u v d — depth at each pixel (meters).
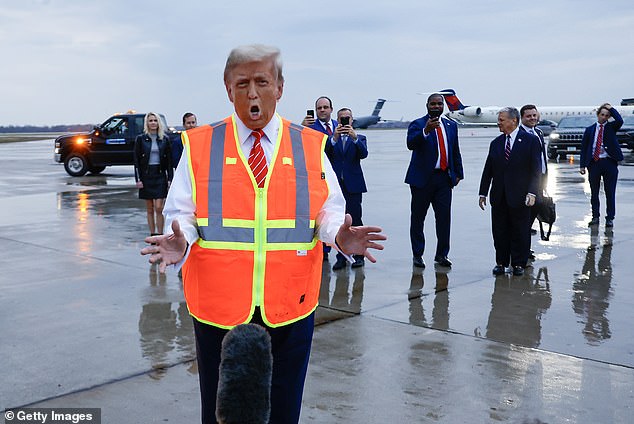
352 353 4.26
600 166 9.29
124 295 5.80
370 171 20.62
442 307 5.39
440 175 6.88
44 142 69.44
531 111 7.21
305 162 2.37
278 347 2.34
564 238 8.52
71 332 4.73
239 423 1.06
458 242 8.41
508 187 6.38
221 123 2.36
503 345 4.42
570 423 3.24
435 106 6.52
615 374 3.89
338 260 6.93
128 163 18.97
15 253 7.68
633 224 9.59
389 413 3.35
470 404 3.47
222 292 2.24
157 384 3.76
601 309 5.30
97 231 9.27
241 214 2.25
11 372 3.94
